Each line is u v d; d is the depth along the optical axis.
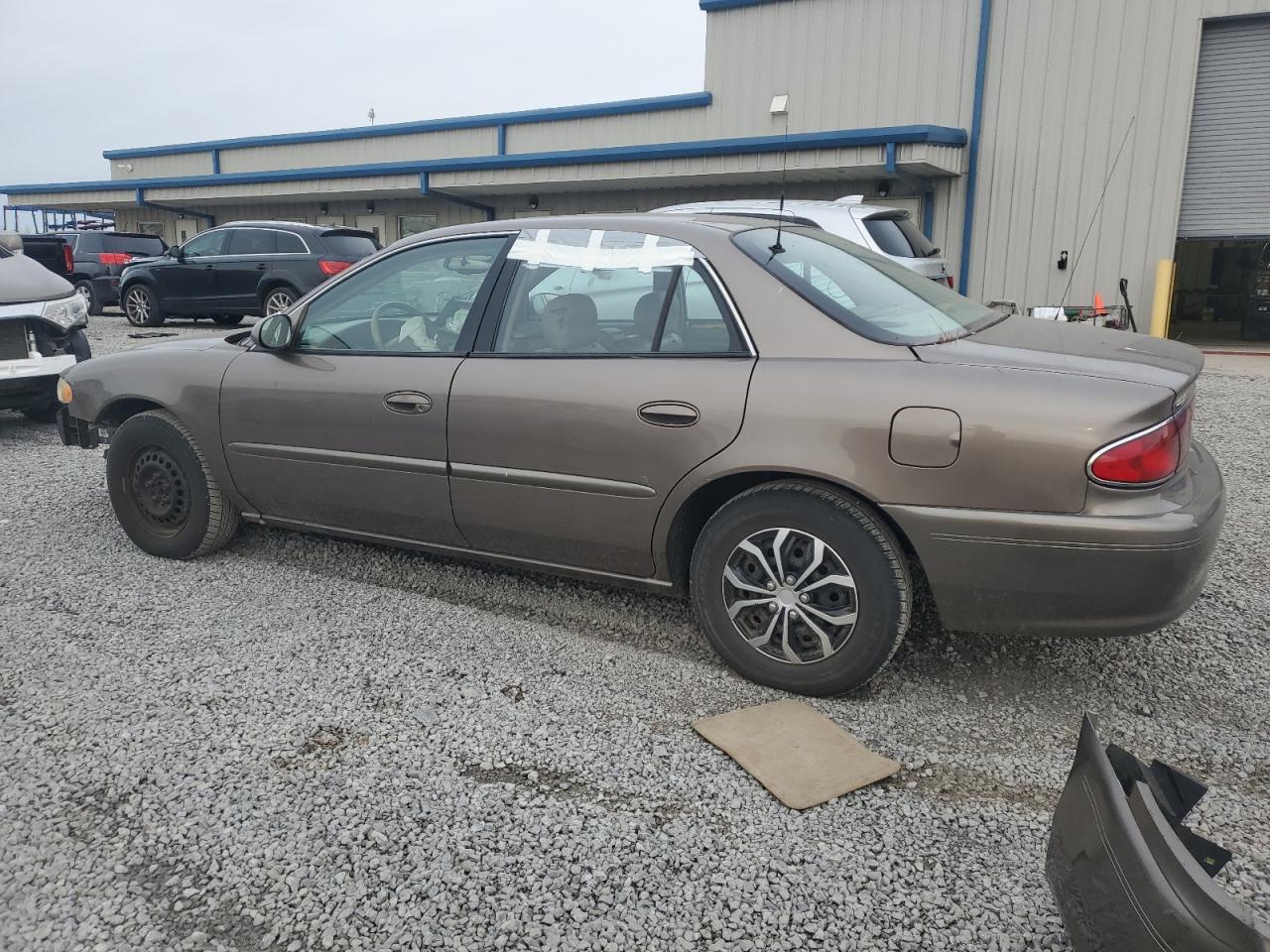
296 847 2.36
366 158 20.14
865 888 2.23
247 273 13.72
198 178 21.25
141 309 14.77
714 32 16.02
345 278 3.95
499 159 16.69
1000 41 13.96
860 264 3.59
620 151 15.34
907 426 2.80
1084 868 1.83
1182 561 2.64
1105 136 13.58
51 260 11.48
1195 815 2.51
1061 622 2.79
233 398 4.07
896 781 2.67
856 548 2.91
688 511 3.24
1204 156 13.47
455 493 3.60
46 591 4.01
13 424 7.75
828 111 15.33
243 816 2.48
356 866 2.29
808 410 2.93
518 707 3.06
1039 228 14.12
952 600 2.87
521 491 3.46
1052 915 2.14
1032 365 2.80
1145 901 1.65
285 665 3.34
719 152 14.59
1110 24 13.32
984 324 3.39
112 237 17.97
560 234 3.56
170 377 4.25
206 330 14.27
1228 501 5.43
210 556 4.46
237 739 2.85
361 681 3.22
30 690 3.15
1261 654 3.46
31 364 6.96
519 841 2.39
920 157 13.24
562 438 3.32
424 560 4.40
